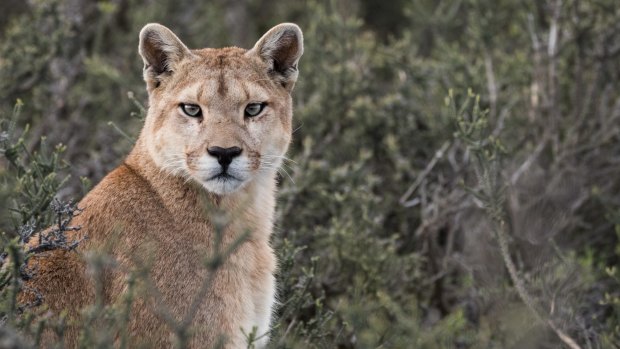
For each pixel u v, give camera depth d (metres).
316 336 9.62
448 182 14.00
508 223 11.95
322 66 15.47
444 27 17.81
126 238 8.35
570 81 15.23
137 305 8.01
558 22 14.71
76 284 8.20
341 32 16.14
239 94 9.07
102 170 13.33
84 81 16.17
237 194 8.91
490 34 15.51
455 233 13.27
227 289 8.35
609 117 14.53
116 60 16.91
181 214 8.63
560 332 9.73
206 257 8.20
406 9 18.17
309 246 12.11
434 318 12.42
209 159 8.66
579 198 12.97
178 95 9.04
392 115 14.71
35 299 7.96
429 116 14.64
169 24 18.53
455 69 15.05
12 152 9.30
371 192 13.30
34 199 8.90
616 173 13.90
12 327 6.89
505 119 14.46
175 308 8.16
